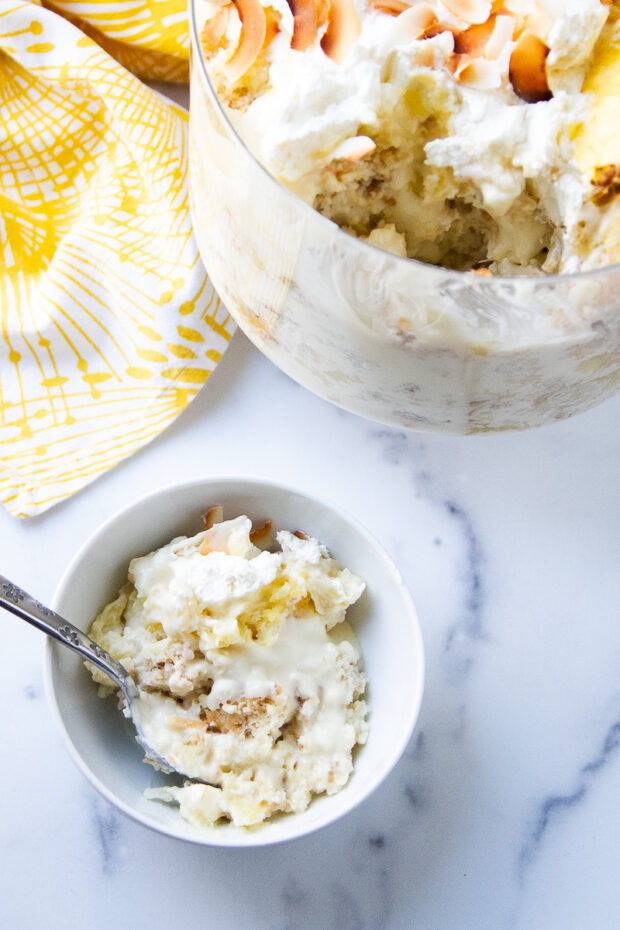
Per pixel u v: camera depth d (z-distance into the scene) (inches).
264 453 20.8
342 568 19.3
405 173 16.4
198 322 20.9
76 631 17.8
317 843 19.3
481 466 20.9
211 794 17.7
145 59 22.4
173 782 18.5
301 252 14.9
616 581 20.5
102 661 17.8
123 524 18.6
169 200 21.1
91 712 18.4
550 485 20.9
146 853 19.1
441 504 20.7
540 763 19.8
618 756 19.9
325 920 19.1
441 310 14.9
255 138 15.6
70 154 21.8
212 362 21.0
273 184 14.3
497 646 20.2
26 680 19.6
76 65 21.0
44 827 19.1
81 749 17.6
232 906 19.0
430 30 15.6
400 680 18.6
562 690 20.1
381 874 19.3
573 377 16.2
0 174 21.7
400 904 19.2
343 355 16.4
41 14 20.8
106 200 21.3
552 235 16.2
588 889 19.4
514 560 20.6
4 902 18.9
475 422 17.5
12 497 20.2
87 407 20.8
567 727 20.0
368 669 19.2
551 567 20.6
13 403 20.8
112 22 21.7
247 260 16.0
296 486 19.1
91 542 18.3
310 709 18.2
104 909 18.9
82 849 19.1
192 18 15.4
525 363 15.7
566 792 19.8
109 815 19.2
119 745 18.6
